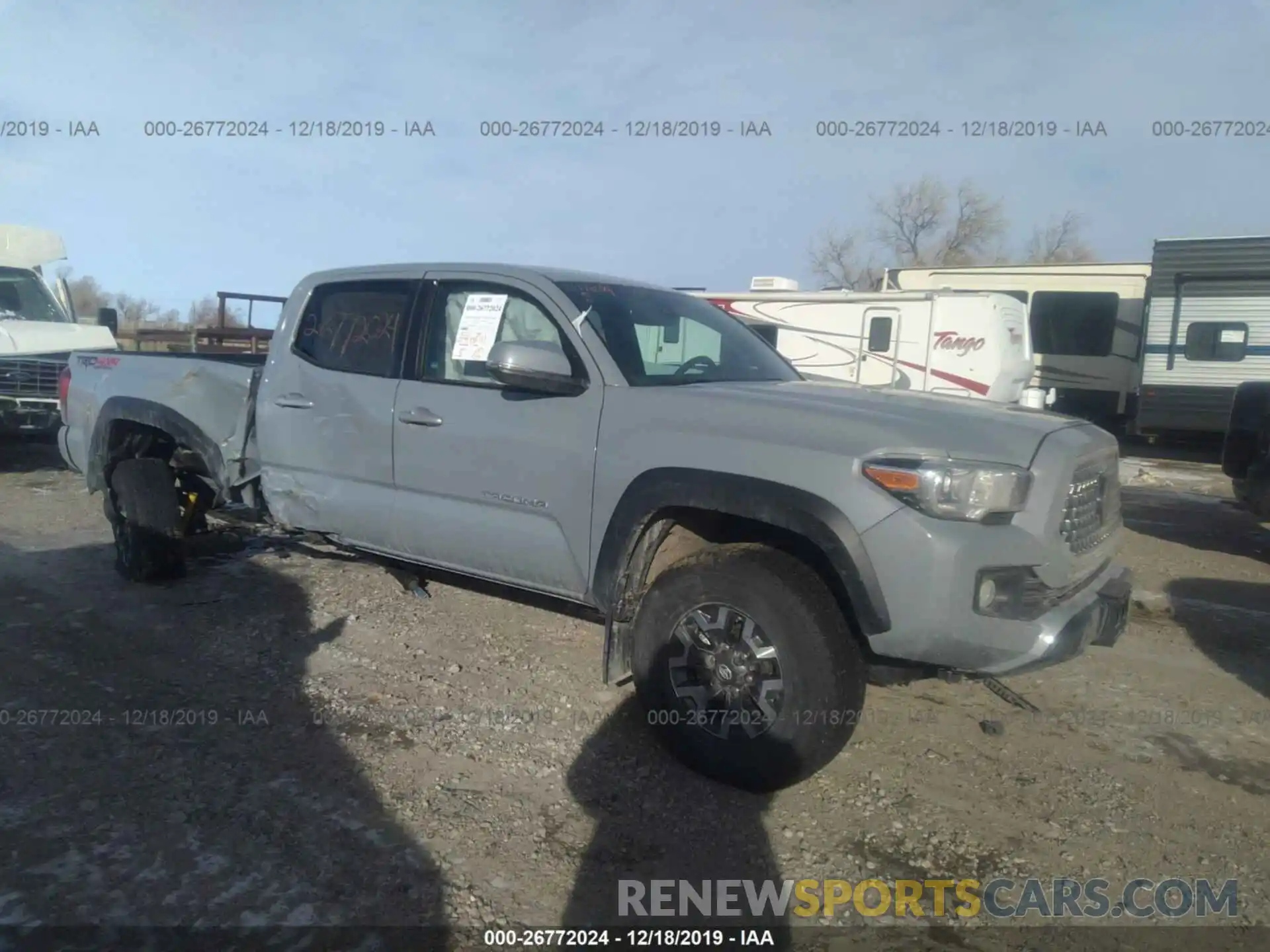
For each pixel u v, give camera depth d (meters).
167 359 5.89
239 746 3.97
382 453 4.75
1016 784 3.89
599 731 4.21
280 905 2.96
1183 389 16.23
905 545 3.32
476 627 5.48
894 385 16.48
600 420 4.04
